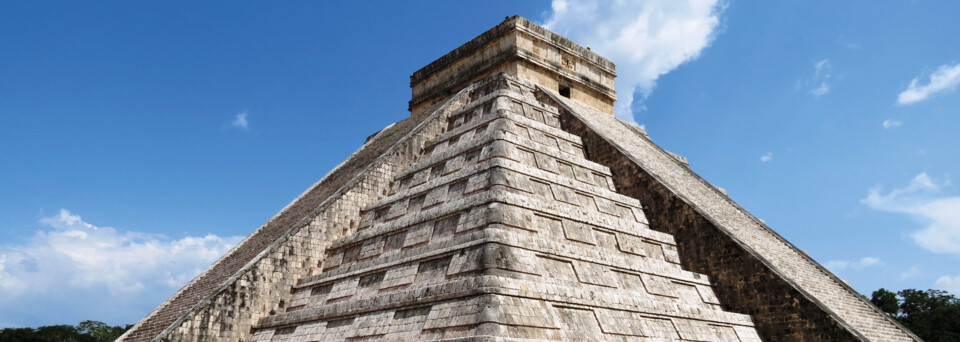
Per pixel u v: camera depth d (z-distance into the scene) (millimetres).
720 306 19266
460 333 13938
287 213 25016
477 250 15656
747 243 20156
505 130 21094
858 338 16328
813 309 17312
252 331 18828
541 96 28438
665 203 21547
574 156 22406
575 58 32562
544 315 14562
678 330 16828
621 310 16109
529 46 30391
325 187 26000
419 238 18391
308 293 19516
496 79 28203
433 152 24625
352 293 18219
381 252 19297
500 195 17281
